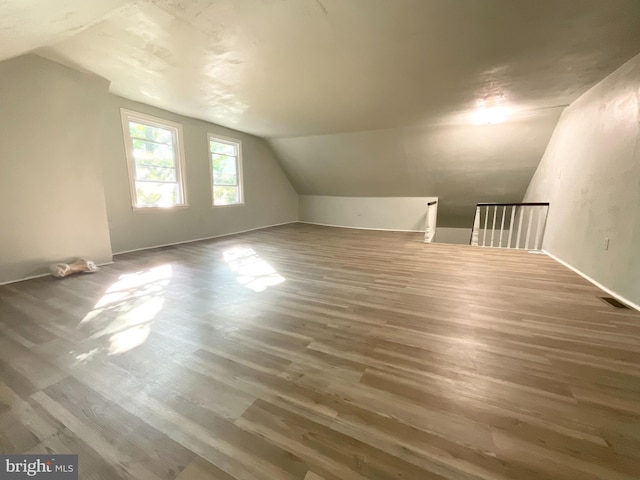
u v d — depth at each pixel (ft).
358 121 17.49
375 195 25.55
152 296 9.33
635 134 8.75
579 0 6.40
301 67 10.13
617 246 9.37
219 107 15.31
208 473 3.51
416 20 7.27
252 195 23.98
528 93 12.43
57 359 5.87
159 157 16.58
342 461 3.67
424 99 13.35
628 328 7.20
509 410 4.54
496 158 18.70
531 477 3.47
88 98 11.40
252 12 6.98
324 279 11.19
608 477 3.48
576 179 12.64
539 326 7.31
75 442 3.94
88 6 5.71
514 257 14.92
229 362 5.80
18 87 9.78
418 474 3.50
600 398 4.81
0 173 9.84
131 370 5.53
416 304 8.72
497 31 7.74
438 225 26.78
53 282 10.57
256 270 12.42
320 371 5.52
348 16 7.11
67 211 11.64
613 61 9.36
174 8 6.83
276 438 4.01
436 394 4.90
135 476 3.46
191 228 18.81
